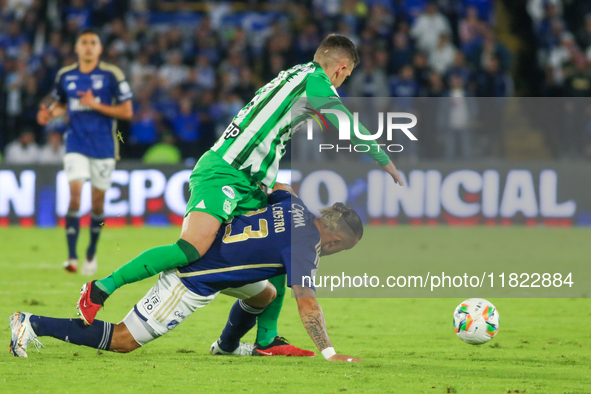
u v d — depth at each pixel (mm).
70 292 24641
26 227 46344
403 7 64250
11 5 59562
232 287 14875
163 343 17234
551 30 63344
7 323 18922
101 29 59406
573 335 19016
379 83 55219
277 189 16250
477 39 60250
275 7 66500
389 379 13445
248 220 15000
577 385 13125
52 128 52000
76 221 28766
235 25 65062
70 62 54625
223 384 12914
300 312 14695
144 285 27672
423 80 55125
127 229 45156
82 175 28547
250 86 56062
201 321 20391
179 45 58594
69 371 13797
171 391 12375
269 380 13258
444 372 14180
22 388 12438
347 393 12359
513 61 66125
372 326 20188
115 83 28656
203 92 55000
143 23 58969
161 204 46938
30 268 30562
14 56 56906
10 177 46406
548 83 59594
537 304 24500
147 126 52656
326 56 16344
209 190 15016
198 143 53094
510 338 18531
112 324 14914
